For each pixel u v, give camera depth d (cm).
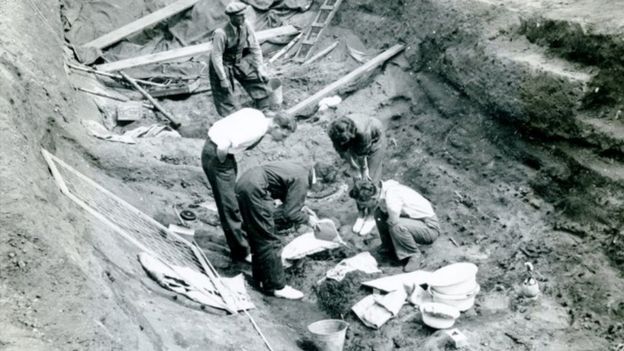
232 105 1006
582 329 598
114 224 599
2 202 456
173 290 574
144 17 1257
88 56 1149
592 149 697
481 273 677
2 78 616
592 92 701
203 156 682
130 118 1010
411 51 983
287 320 638
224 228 698
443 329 597
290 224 662
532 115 754
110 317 434
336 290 671
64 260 446
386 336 613
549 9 802
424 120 905
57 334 406
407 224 689
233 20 960
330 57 1135
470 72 848
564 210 699
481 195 773
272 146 933
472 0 893
